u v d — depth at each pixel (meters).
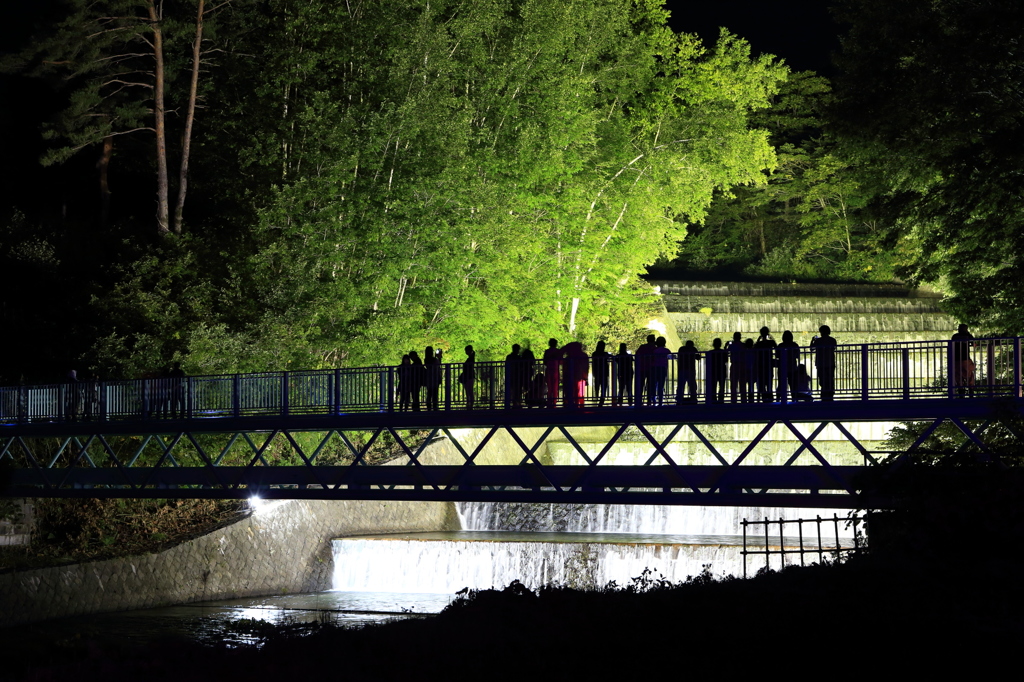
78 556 27.92
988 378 19.77
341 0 42.03
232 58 45.03
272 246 38.69
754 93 51.66
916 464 20.12
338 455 36.91
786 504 20.72
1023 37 29.45
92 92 42.78
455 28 41.88
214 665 15.95
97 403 28.55
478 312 42.84
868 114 33.16
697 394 22.25
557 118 44.94
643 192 48.66
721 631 14.88
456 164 40.06
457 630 16.25
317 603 29.61
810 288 57.84
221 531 30.62
